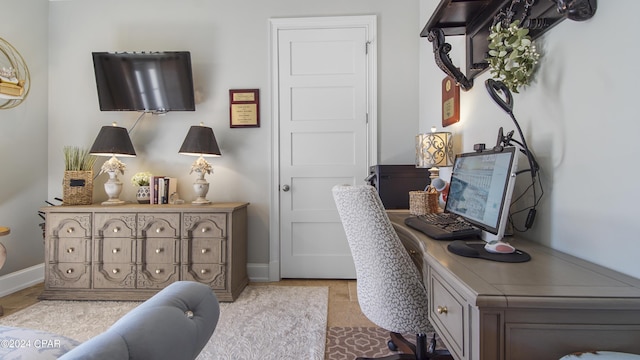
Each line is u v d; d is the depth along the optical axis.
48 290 2.31
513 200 1.27
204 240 2.30
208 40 2.77
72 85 2.79
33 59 2.66
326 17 2.72
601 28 0.85
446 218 1.39
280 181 2.77
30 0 2.63
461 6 1.44
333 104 2.75
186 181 2.77
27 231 2.61
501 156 1.01
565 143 1.00
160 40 2.77
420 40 2.68
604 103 0.85
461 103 1.86
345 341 1.74
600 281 0.71
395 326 1.14
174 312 0.50
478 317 0.63
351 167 2.74
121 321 0.44
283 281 2.72
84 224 2.31
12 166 2.51
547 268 0.82
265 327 1.89
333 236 2.75
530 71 1.13
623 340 0.62
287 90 2.76
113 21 2.78
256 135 2.77
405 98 2.72
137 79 2.62
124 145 2.54
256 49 2.76
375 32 2.71
